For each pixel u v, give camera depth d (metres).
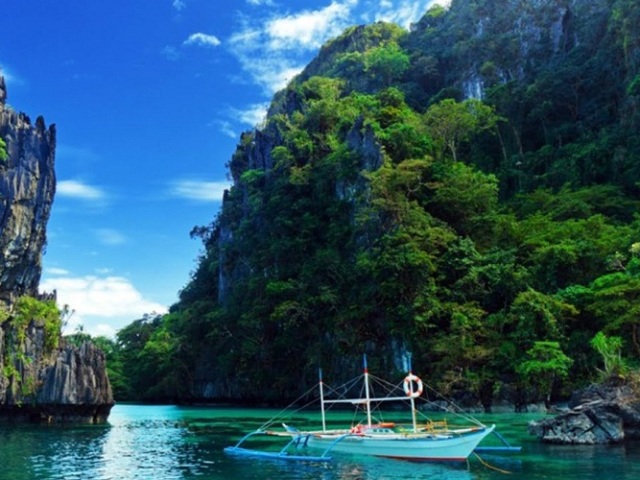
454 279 66.19
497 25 138.75
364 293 69.50
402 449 28.77
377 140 81.56
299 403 80.25
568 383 53.12
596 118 95.25
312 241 87.62
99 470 27.30
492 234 71.69
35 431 46.97
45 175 66.38
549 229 67.00
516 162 94.19
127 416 67.88
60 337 59.50
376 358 68.56
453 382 57.91
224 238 118.81
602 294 50.66
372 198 74.31
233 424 53.75
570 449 30.02
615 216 72.12
